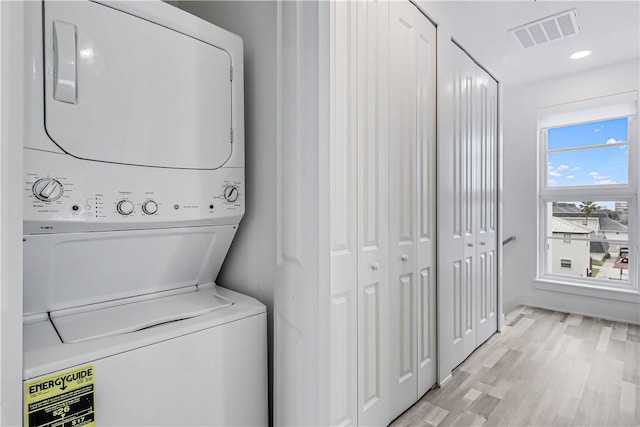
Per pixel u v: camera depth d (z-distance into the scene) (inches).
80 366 29.4
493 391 77.1
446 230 82.1
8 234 21.7
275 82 49.4
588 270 133.8
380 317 61.2
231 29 56.4
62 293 37.8
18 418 24.7
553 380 81.9
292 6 40.3
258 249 52.2
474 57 97.7
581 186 133.6
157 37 39.7
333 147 51.8
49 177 32.0
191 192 42.8
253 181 53.0
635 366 88.7
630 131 122.4
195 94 43.3
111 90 35.9
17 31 21.7
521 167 145.5
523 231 145.0
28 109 30.6
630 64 120.6
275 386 44.0
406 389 69.2
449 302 83.7
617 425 64.9
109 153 35.8
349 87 54.8
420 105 73.9
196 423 37.6
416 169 72.5
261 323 44.8
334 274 51.7
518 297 146.6
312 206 37.0
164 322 38.0
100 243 37.2
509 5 88.0
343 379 53.5
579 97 131.4
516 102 146.6
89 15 34.4
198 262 49.2
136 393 32.9
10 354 23.5
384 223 62.3
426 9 74.0
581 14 92.1
